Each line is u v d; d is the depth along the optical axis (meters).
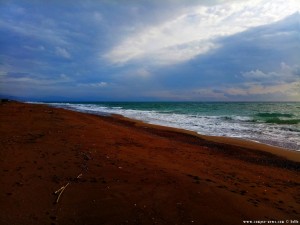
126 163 6.56
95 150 7.68
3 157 6.10
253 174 7.58
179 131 17.67
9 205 3.80
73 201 4.12
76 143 8.46
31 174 5.13
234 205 4.43
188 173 6.30
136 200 4.26
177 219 3.75
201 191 4.86
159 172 5.93
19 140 8.23
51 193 4.35
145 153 8.36
